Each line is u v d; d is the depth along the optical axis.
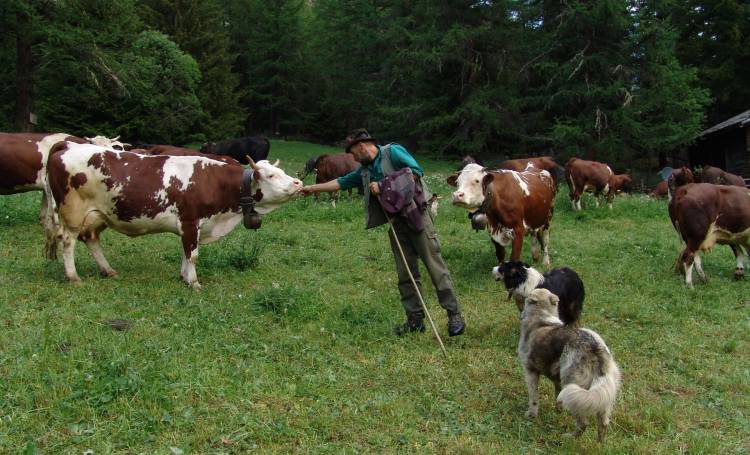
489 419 4.93
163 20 41.31
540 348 4.78
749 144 27.06
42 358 5.21
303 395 5.05
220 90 41.94
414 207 6.11
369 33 44.38
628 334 7.10
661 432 4.88
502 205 8.95
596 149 31.06
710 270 10.27
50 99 32.25
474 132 37.12
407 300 6.65
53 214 8.27
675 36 30.95
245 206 8.16
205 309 6.91
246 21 54.78
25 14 28.52
